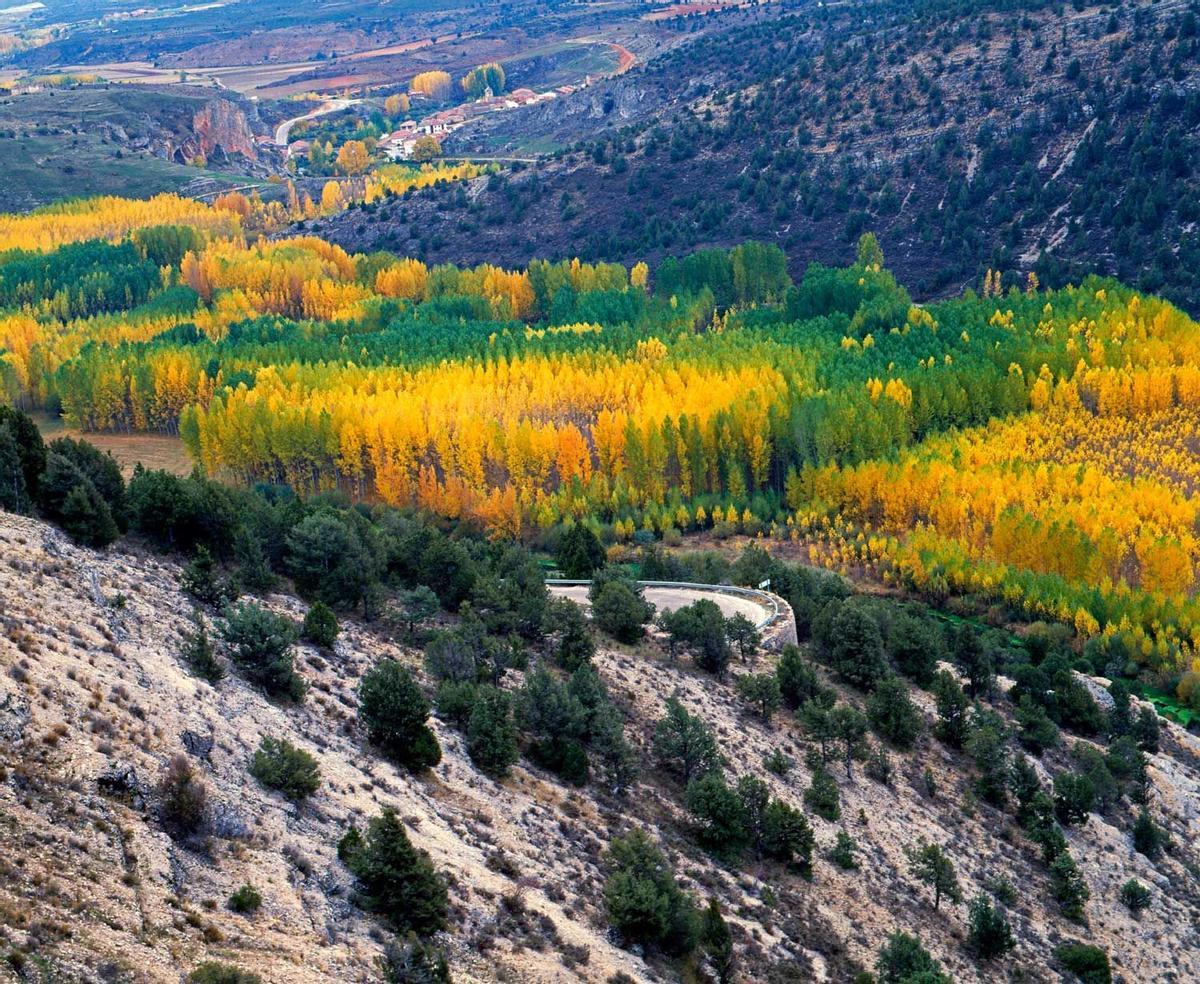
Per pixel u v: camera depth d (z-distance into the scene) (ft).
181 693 250.78
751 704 394.93
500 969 217.77
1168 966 347.77
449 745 296.92
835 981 276.00
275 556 399.44
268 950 187.93
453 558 407.03
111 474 377.71
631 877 255.50
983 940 313.32
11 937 163.02
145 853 194.90
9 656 223.92
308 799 239.71
